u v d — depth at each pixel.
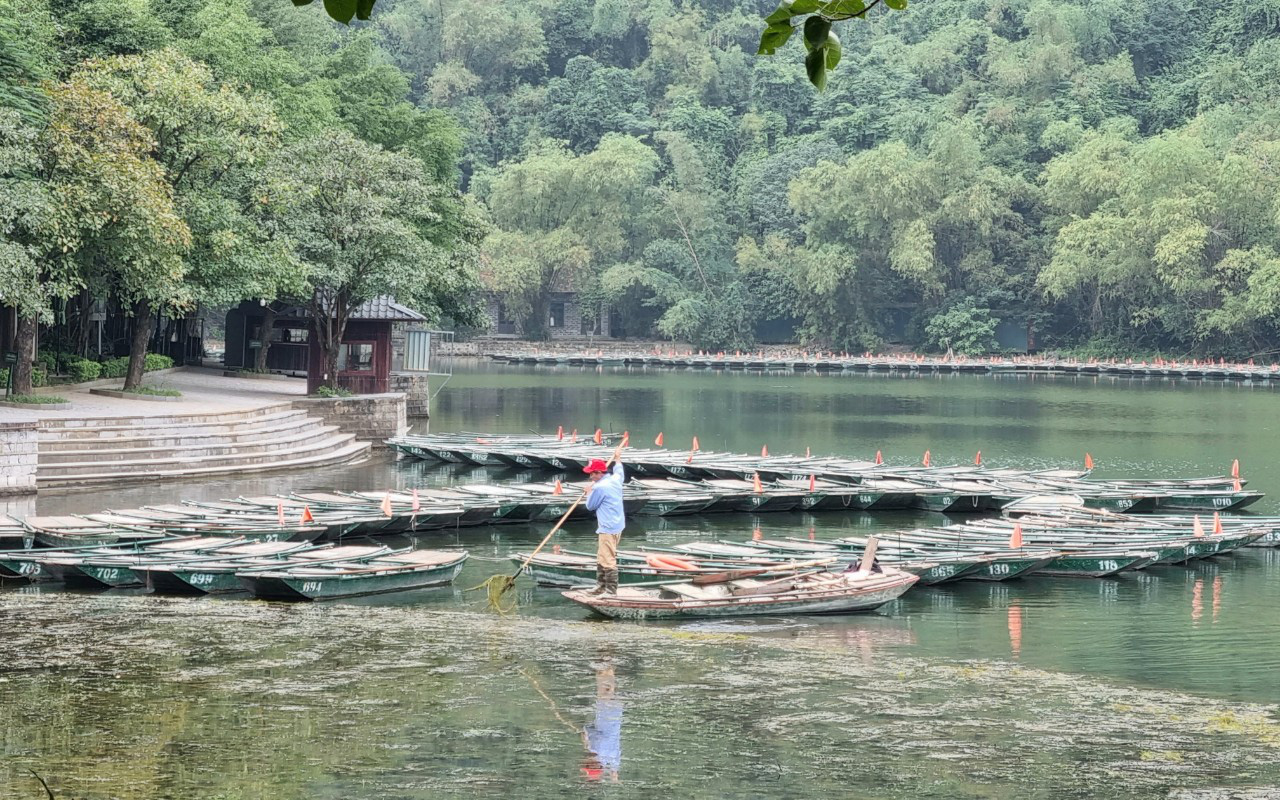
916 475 39.47
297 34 76.69
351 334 49.84
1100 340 126.81
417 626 20.02
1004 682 17.66
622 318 145.62
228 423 38.88
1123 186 114.19
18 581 22.84
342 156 45.81
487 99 171.50
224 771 13.19
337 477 38.16
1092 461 47.84
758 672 17.77
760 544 26.73
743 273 141.50
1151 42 151.75
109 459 34.34
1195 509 35.72
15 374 39.38
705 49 169.75
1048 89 143.25
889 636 20.72
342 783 12.91
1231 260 108.31
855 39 176.38
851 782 13.32
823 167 129.75
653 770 13.52
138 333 44.81
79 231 36.72
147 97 40.69
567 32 181.75
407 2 189.75
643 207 141.00
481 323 66.69
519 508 30.97
